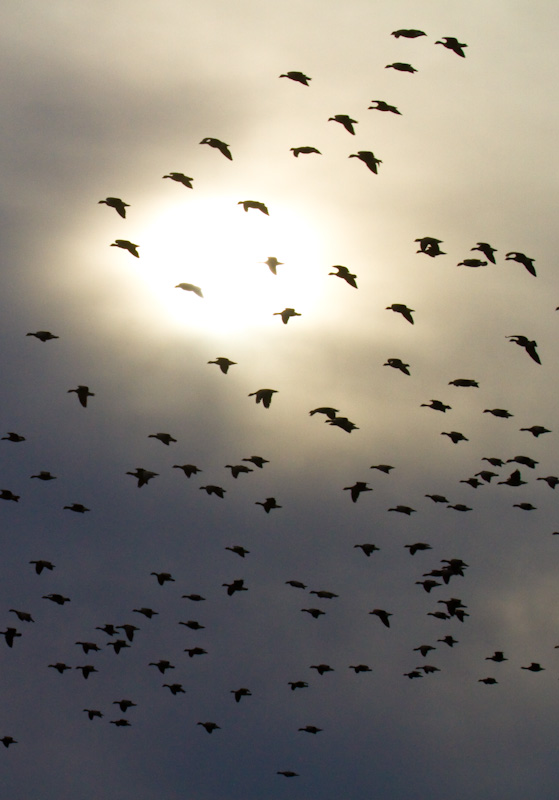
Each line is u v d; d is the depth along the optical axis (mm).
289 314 60969
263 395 60250
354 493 62438
